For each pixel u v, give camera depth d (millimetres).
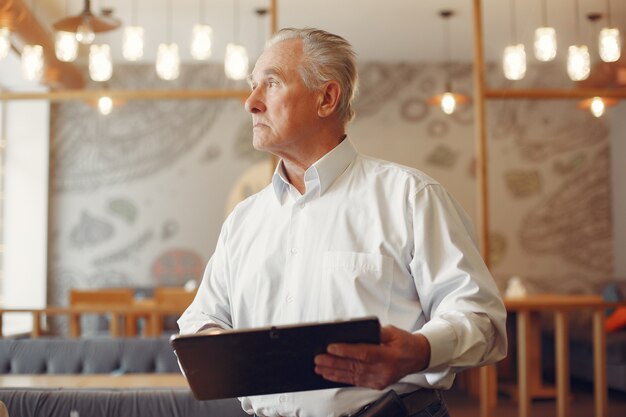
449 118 9250
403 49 8805
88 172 9133
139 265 9086
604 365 4934
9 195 8820
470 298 1438
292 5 7270
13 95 5820
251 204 1734
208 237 9133
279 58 1616
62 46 5426
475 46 5422
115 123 9195
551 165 9211
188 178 9188
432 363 1312
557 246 9133
